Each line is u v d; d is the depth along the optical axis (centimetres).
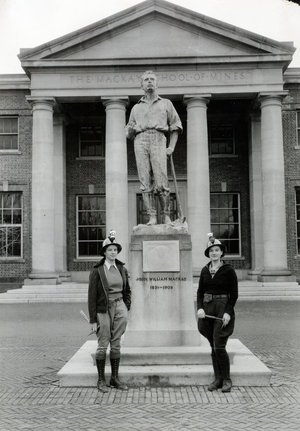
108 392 821
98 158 3366
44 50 2806
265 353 1153
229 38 2805
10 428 657
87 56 2828
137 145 1041
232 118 3372
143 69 2839
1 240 3269
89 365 920
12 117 3316
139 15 2806
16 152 3269
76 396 803
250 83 2831
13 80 3266
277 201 2794
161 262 984
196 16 2792
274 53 2808
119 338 847
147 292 984
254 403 754
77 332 1496
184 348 948
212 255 827
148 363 907
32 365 1052
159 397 788
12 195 3294
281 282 2717
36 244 2777
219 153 3400
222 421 671
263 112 2853
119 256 2755
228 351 931
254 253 3147
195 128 2819
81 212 3378
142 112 1038
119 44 2838
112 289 845
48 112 2853
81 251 3341
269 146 2819
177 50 2830
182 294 983
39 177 2795
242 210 3338
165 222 1037
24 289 2650
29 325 1661
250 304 2294
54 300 2503
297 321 1694
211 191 3347
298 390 827
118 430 642
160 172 1031
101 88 2833
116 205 2783
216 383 827
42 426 663
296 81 3247
